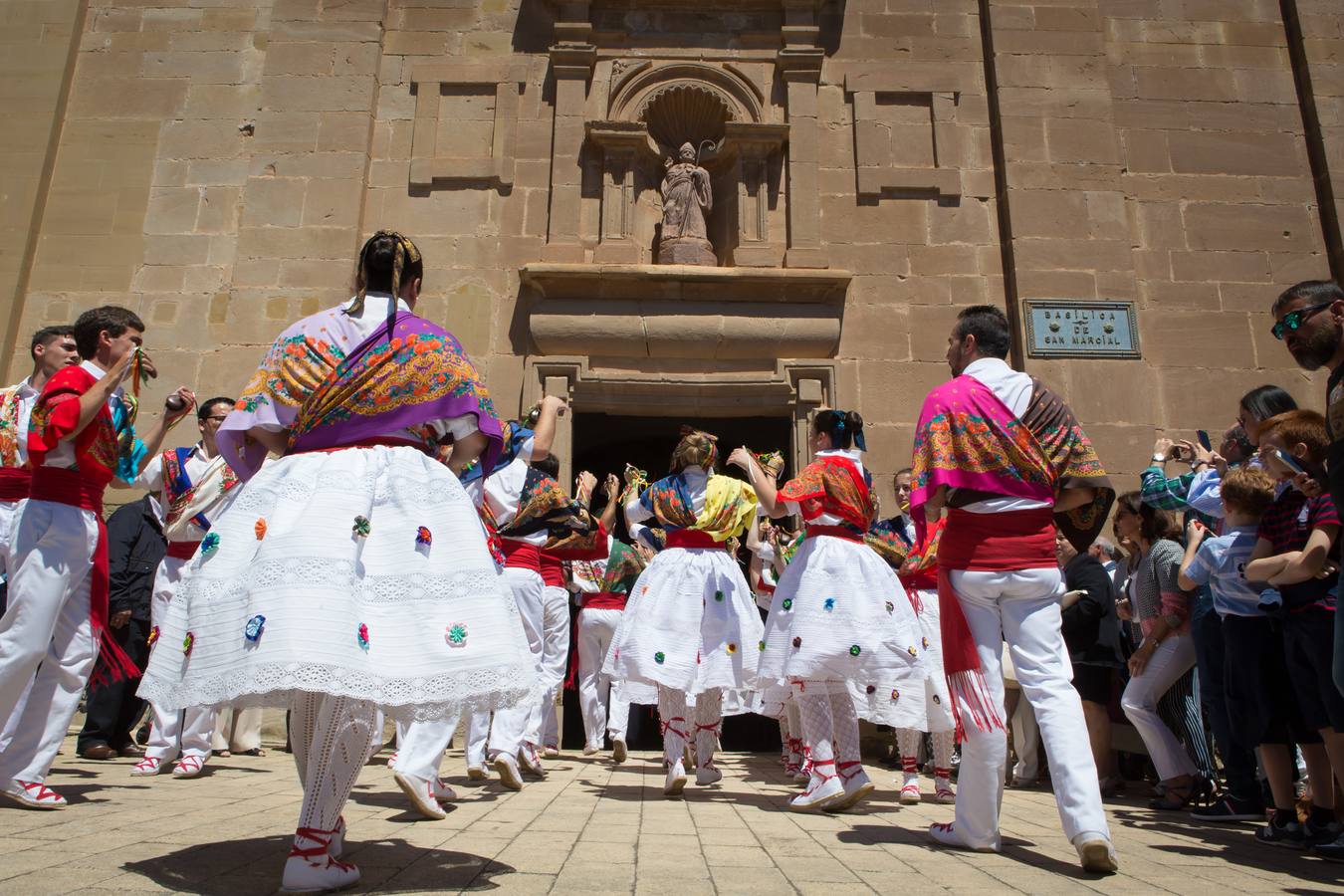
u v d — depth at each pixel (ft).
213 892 6.87
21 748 11.37
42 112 28.89
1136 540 17.70
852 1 30.32
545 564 17.97
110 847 8.59
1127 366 26.68
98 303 27.53
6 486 12.84
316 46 29.30
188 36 30.14
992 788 10.12
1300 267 28.40
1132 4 30.86
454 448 8.64
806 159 28.32
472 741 16.11
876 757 23.79
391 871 7.90
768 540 20.49
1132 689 15.92
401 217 28.19
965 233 28.32
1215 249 28.48
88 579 12.14
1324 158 28.99
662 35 29.84
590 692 22.79
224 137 29.09
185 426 26.30
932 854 9.82
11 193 27.99
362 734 7.41
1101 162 28.50
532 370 26.63
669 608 14.25
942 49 30.01
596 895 7.13
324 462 7.68
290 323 26.78
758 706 16.90
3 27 29.53
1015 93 29.09
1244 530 12.81
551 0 29.60
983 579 10.10
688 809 12.86
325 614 6.88
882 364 27.12
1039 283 27.35
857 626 12.80
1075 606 17.85
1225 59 30.37
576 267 26.43
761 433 32.94
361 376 7.97
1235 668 12.48
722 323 26.81
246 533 7.54
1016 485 10.19
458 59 29.66
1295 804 12.78
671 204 28.17
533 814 11.93
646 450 41.04
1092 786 9.32
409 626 7.30
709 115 29.99
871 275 27.84
